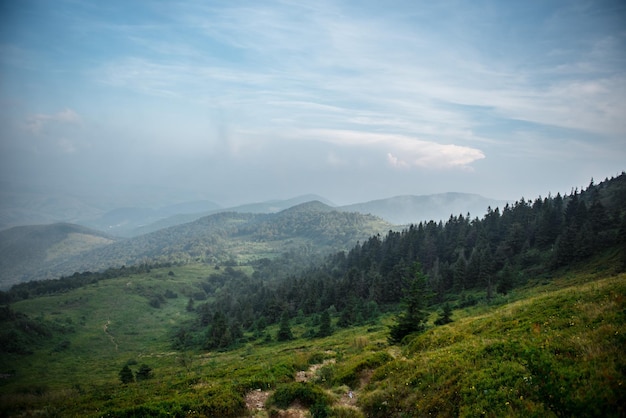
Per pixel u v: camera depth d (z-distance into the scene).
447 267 122.81
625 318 17.08
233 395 20.86
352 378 25.56
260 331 116.69
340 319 99.00
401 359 25.86
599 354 14.06
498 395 14.21
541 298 29.75
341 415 18.12
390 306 111.06
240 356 72.06
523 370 15.31
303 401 20.38
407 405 17.69
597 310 19.66
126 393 28.41
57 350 129.12
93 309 193.75
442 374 18.81
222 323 112.19
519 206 155.75
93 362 113.81
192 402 19.58
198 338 122.69
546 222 122.62
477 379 16.09
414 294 46.56
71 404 24.95
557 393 12.22
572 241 97.69
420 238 157.38
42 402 27.52
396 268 127.00
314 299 136.00
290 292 158.50
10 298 197.38
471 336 26.12
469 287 110.31
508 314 28.17
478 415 13.76
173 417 17.88
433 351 25.00
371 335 61.75
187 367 59.72
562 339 17.03
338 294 130.62
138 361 103.69
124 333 167.50
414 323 44.78
